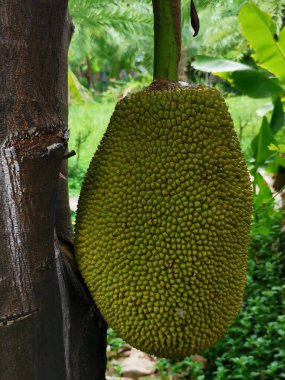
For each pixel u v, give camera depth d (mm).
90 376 855
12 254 648
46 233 669
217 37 2672
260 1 1783
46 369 699
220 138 778
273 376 1656
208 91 788
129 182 760
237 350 1826
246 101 4688
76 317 816
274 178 2436
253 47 2049
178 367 1756
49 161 645
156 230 750
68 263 803
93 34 2248
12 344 656
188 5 1456
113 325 792
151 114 771
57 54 638
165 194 752
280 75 2127
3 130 618
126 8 1760
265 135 2016
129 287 756
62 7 623
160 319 751
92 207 785
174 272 748
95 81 7027
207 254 757
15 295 654
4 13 595
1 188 633
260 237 2340
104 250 767
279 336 1846
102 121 3488
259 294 2105
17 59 607
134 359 1901
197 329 764
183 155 756
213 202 760
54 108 651
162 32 817
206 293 760
